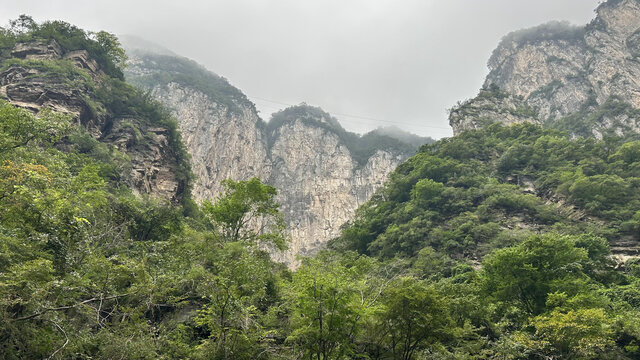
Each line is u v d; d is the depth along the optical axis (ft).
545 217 225.56
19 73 194.59
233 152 596.29
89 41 245.45
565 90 617.21
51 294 48.83
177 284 70.08
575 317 75.72
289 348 66.28
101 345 48.91
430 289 69.51
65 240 60.85
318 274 65.10
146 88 557.33
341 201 644.27
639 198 215.72
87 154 165.07
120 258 62.23
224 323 58.03
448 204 252.42
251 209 140.26
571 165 276.62
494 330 88.53
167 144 239.91
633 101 525.34
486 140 357.00
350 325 61.67
